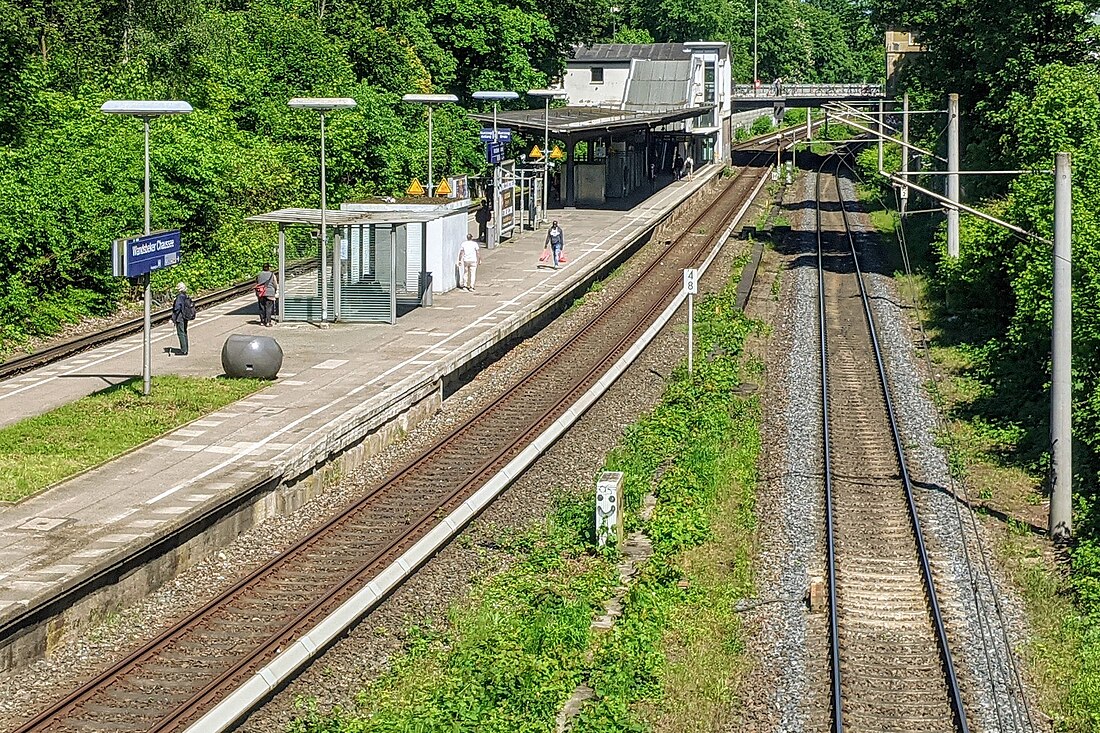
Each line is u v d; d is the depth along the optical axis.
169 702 18.05
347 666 19.95
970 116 61.16
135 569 21.78
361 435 30.58
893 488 29.34
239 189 54.06
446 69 81.44
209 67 62.12
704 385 38.59
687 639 20.89
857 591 23.25
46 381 34.84
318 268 43.50
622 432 34.66
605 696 18.44
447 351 38.41
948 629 21.41
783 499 28.52
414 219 43.19
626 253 64.81
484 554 25.03
